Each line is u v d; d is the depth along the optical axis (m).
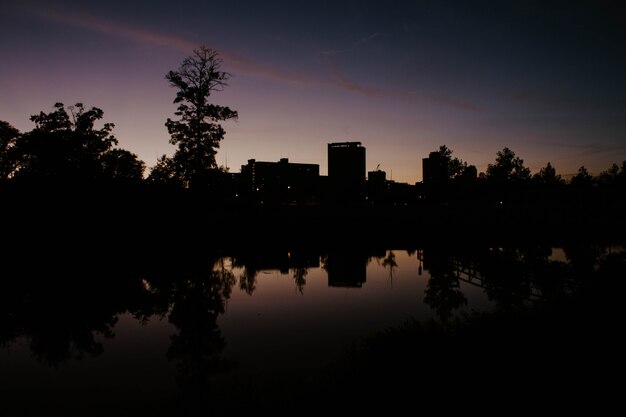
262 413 8.59
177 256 40.44
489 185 103.56
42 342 16.30
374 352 10.43
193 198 54.88
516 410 6.32
